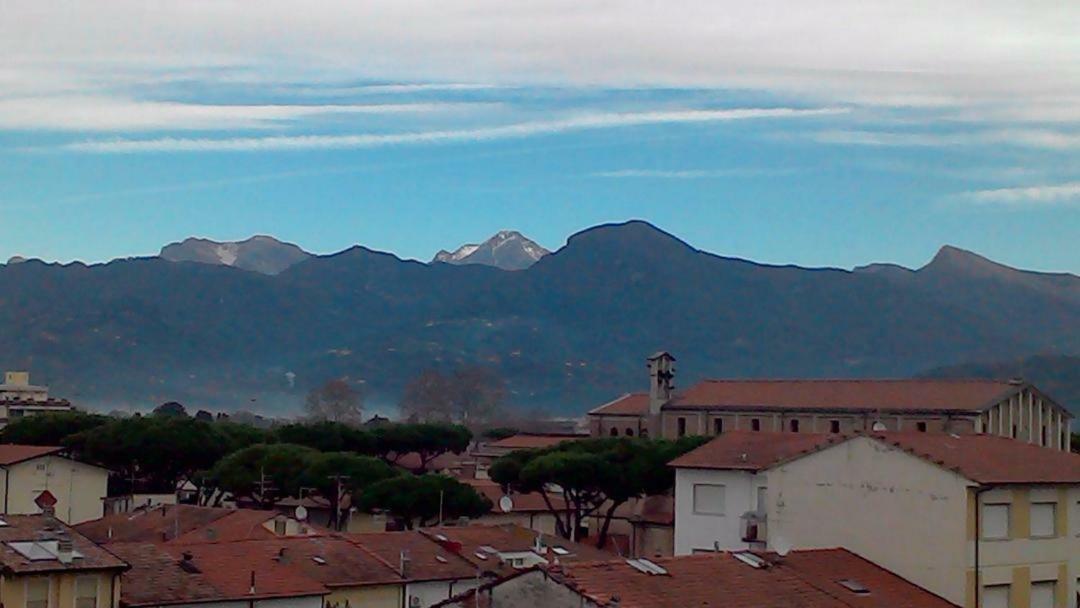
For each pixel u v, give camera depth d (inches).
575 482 4340.6
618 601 1569.9
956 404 6855.3
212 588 2203.5
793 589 1787.6
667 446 4660.4
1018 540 1999.3
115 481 5344.5
